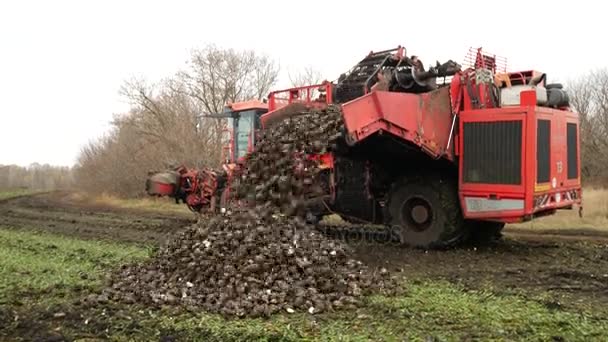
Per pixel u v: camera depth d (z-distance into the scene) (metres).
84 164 32.97
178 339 5.55
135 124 29.83
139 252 10.40
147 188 14.79
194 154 25.94
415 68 11.75
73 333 5.82
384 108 10.20
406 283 7.80
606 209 16.80
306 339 5.32
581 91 37.53
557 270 8.82
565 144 10.94
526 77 10.92
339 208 10.94
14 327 6.00
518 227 14.52
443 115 10.67
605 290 7.52
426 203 11.00
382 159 11.55
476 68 10.77
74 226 15.56
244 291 6.75
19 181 51.94
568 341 5.30
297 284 6.89
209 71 31.77
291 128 10.82
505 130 10.03
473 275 8.48
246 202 9.66
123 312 6.42
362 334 5.50
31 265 9.05
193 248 7.93
